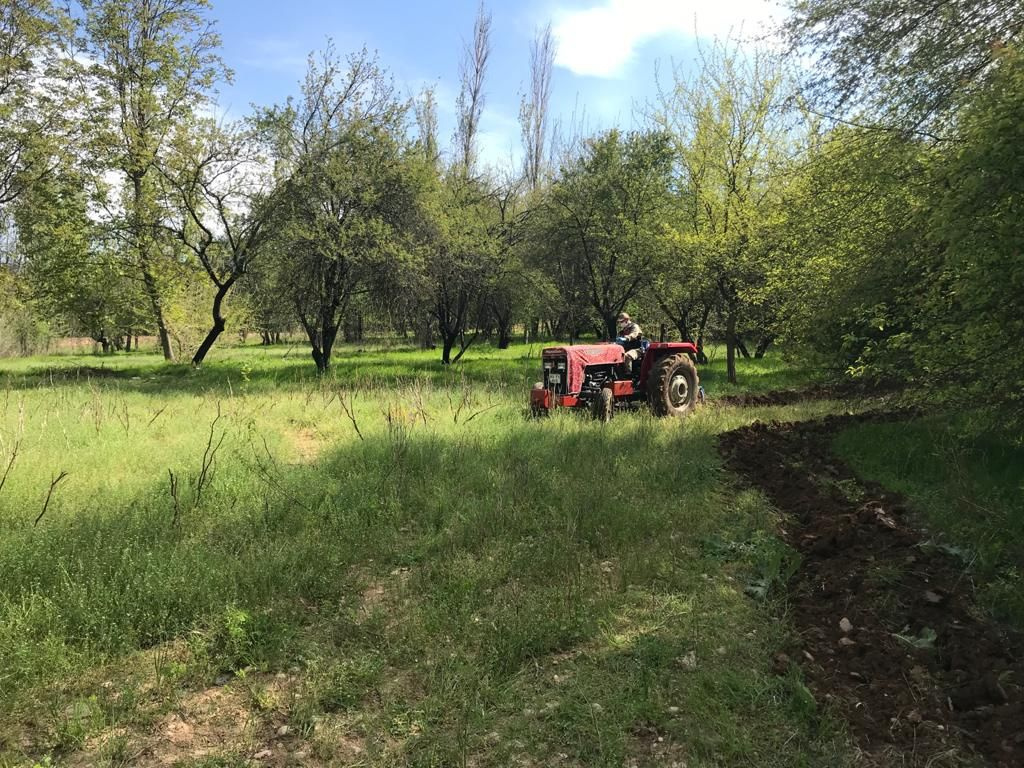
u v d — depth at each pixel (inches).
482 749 100.4
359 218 633.0
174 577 139.1
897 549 171.2
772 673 119.2
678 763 97.1
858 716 106.6
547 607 138.6
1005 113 161.9
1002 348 197.5
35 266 761.0
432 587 150.3
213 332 808.3
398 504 198.2
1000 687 110.9
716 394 505.0
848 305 294.2
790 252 435.8
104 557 148.3
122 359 1235.2
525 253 851.4
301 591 148.3
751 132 581.3
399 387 475.5
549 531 181.6
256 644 126.5
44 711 106.2
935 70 270.2
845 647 127.7
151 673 117.5
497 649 123.6
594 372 388.2
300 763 97.5
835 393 472.4
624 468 236.2
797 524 199.8
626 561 162.1
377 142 664.4
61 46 683.4
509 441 273.4
